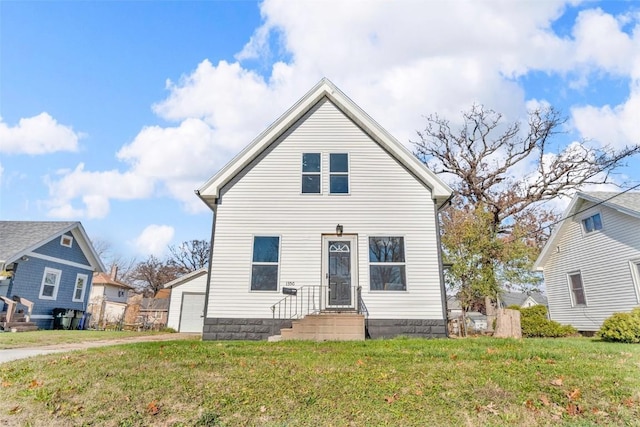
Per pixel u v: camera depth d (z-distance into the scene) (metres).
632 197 15.46
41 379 5.15
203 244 49.84
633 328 9.77
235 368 5.56
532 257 19.22
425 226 11.05
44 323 18.06
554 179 23.98
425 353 6.75
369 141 11.80
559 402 4.34
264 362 5.95
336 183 11.47
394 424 3.91
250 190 11.34
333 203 11.25
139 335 14.47
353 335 9.55
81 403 4.36
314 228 11.07
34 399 4.48
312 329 9.60
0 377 5.33
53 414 4.16
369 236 10.98
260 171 11.52
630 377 5.03
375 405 4.27
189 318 21.89
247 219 11.11
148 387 4.73
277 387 4.73
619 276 14.89
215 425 3.94
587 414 4.10
